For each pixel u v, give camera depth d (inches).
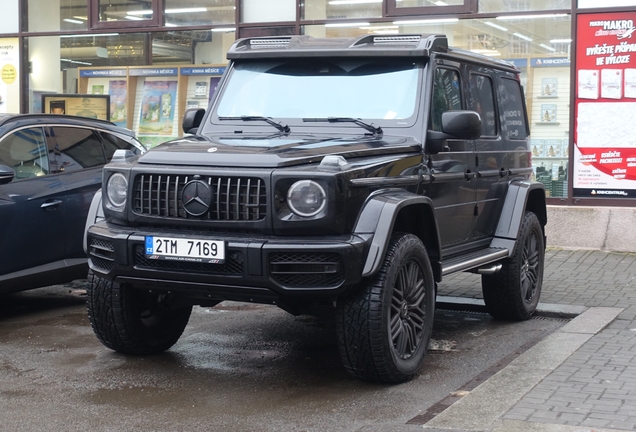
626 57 423.8
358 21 467.2
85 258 296.7
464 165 247.3
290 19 479.2
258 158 191.3
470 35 450.0
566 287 330.3
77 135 302.8
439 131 230.8
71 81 525.3
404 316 206.7
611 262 388.5
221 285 190.9
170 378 212.8
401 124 224.7
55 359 231.5
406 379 208.4
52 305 309.7
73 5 523.8
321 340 255.9
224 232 192.4
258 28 486.0
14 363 227.1
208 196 191.2
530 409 176.1
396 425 173.6
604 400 181.6
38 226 280.5
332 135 223.8
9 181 267.1
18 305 309.4
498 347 247.1
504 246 272.2
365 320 193.6
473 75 263.3
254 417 181.8
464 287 336.8
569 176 434.3
